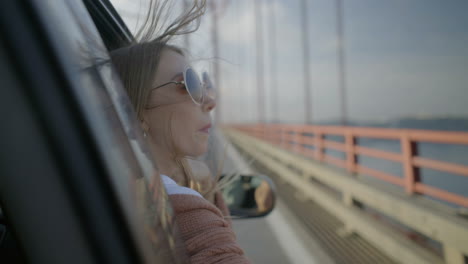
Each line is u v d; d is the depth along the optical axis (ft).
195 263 1.50
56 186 0.91
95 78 1.16
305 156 22.93
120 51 2.18
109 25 2.75
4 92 0.90
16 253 1.88
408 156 11.14
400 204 9.71
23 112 0.90
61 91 0.94
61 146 0.91
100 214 0.94
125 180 1.07
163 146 2.19
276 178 26.43
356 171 15.26
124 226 0.97
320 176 17.38
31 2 0.95
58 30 1.02
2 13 0.90
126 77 2.11
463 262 7.31
